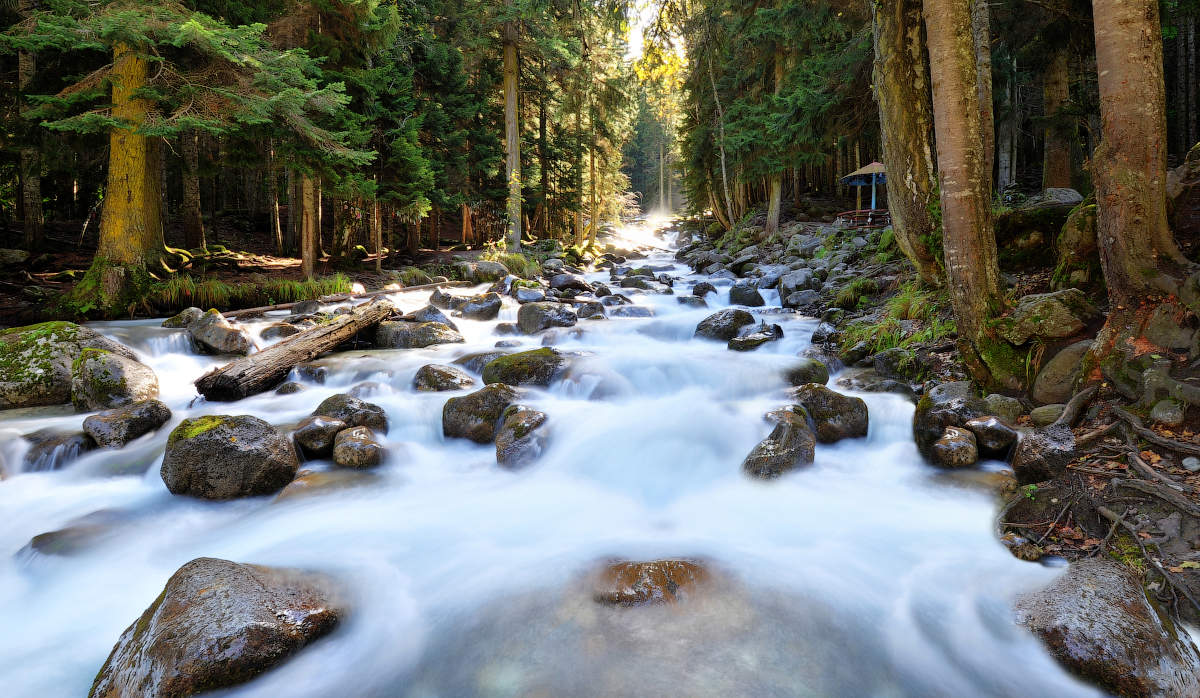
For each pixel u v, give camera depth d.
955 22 6.11
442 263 21.42
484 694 2.88
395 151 17.38
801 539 4.38
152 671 2.77
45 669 3.29
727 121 26.81
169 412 6.95
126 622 3.70
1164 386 4.60
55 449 6.03
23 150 13.94
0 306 12.00
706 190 32.38
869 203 30.42
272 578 3.48
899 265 12.01
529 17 23.11
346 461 5.84
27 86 13.12
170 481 5.28
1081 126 13.70
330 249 24.42
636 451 5.99
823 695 2.79
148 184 12.97
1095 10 5.05
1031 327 5.89
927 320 8.42
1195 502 3.74
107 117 10.76
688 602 3.46
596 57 27.12
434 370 8.10
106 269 12.25
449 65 23.31
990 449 5.26
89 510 5.14
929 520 4.61
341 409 6.64
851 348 8.88
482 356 8.87
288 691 2.91
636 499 5.28
